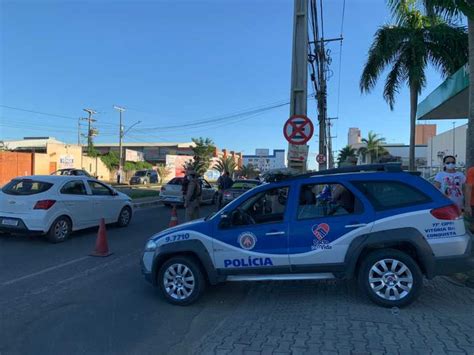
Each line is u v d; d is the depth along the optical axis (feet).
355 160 29.94
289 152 34.12
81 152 156.87
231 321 16.66
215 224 18.84
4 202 32.96
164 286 19.06
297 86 36.22
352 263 17.35
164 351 14.03
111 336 15.29
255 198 19.63
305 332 15.15
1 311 17.83
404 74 60.54
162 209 62.95
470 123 26.84
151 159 279.08
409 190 17.70
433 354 13.08
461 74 38.60
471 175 25.63
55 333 15.52
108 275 23.90
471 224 25.23
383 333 14.76
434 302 18.15
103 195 39.47
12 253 29.53
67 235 34.47
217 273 18.53
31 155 124.98
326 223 17.75
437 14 27.17
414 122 61.05
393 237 17.06
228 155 280.92
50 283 22.16
